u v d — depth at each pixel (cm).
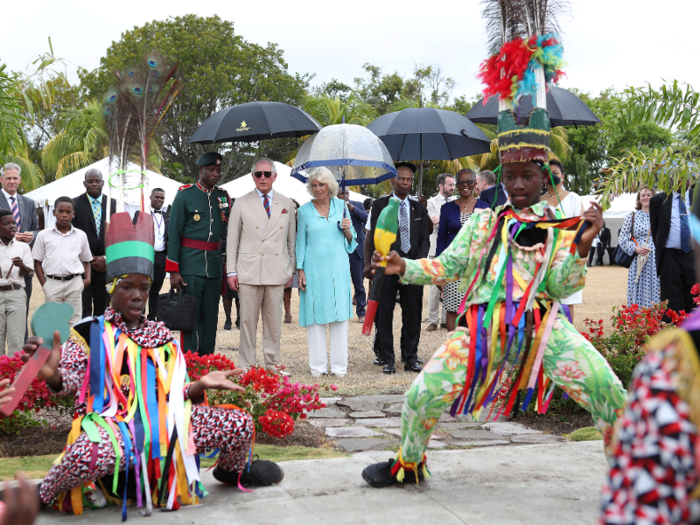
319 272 723
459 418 545
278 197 716
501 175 340
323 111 2766
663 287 817
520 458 404
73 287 755
